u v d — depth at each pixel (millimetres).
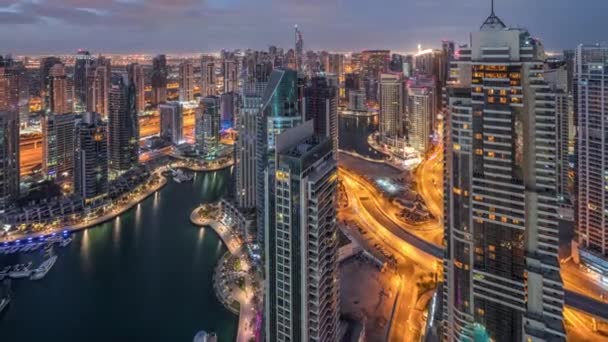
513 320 141750
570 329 191875
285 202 143000
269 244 149375
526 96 137750
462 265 151750
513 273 141375
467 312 150875
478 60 143500
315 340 144500
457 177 151125
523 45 138250
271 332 152000
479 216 146500
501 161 140875
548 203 137125
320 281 145000
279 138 143125
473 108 145250
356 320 188125
